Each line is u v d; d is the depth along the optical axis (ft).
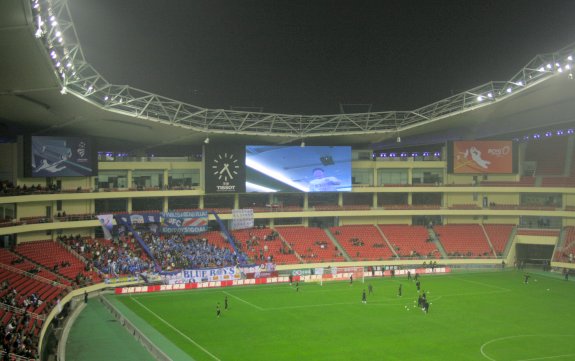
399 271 326.44
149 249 301.84
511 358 169.48
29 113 231.30
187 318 219.20
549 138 399.65
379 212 365.40
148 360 164.96
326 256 335.88
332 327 205.98
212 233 339.57
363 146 393.09
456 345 182.70
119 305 241.96
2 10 129.39
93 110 236.43
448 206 377.71
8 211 265.34
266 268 307.37
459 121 325.62
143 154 368.27
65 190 283.79
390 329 203.00
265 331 200.13
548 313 228.84
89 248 281.33
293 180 346.54
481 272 334.65
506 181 376.48
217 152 335.67
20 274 221.46
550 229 360.07
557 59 238.27
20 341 151.64
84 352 172.45
